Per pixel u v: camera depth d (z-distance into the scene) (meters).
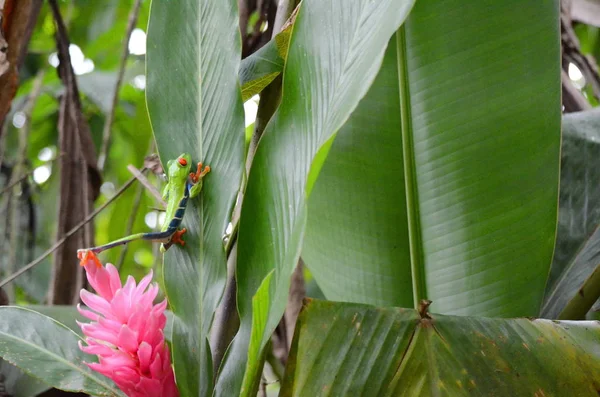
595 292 1.19
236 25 1.14
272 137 1.09
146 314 1.08
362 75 1.00
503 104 1.17
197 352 1.11
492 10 1.17
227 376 1.09
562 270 1.31
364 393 1.06
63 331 1.15
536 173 1.17
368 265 1.22
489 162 1.18
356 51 1.04
